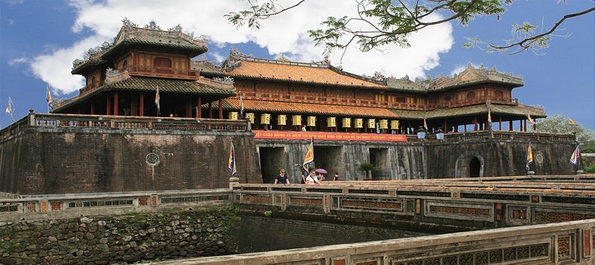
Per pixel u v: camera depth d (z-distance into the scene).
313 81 68.94
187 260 7.26
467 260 9.76
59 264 30.50
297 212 28.34
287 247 28.73
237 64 66.81
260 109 62.97
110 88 45.31
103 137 40.78
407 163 64.50
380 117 73.38
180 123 44.38
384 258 8.83
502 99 74.88
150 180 41.88
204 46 51.53
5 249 29.08
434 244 9.30
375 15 14.56
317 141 58.44
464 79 75.81
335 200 25.61
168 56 50.97
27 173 37.34
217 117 62.84
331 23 15.03
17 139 40.62
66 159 39.03
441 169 63.94
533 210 16.83
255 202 33.12
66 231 31.12
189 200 35.34
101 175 40.03
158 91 46.06
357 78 76.31
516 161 59.78
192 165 43.94
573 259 11.34
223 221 35.47
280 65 72.94
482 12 14.59
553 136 65.69
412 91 78.62
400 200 21.95
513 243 10.34
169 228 34.28
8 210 29.61
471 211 18.97
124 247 32.62
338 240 25.03
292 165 56.25
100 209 32.50
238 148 46.62
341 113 69.19
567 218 15.84
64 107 56.19
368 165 60.00
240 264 7.43
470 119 78.12
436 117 75.75
